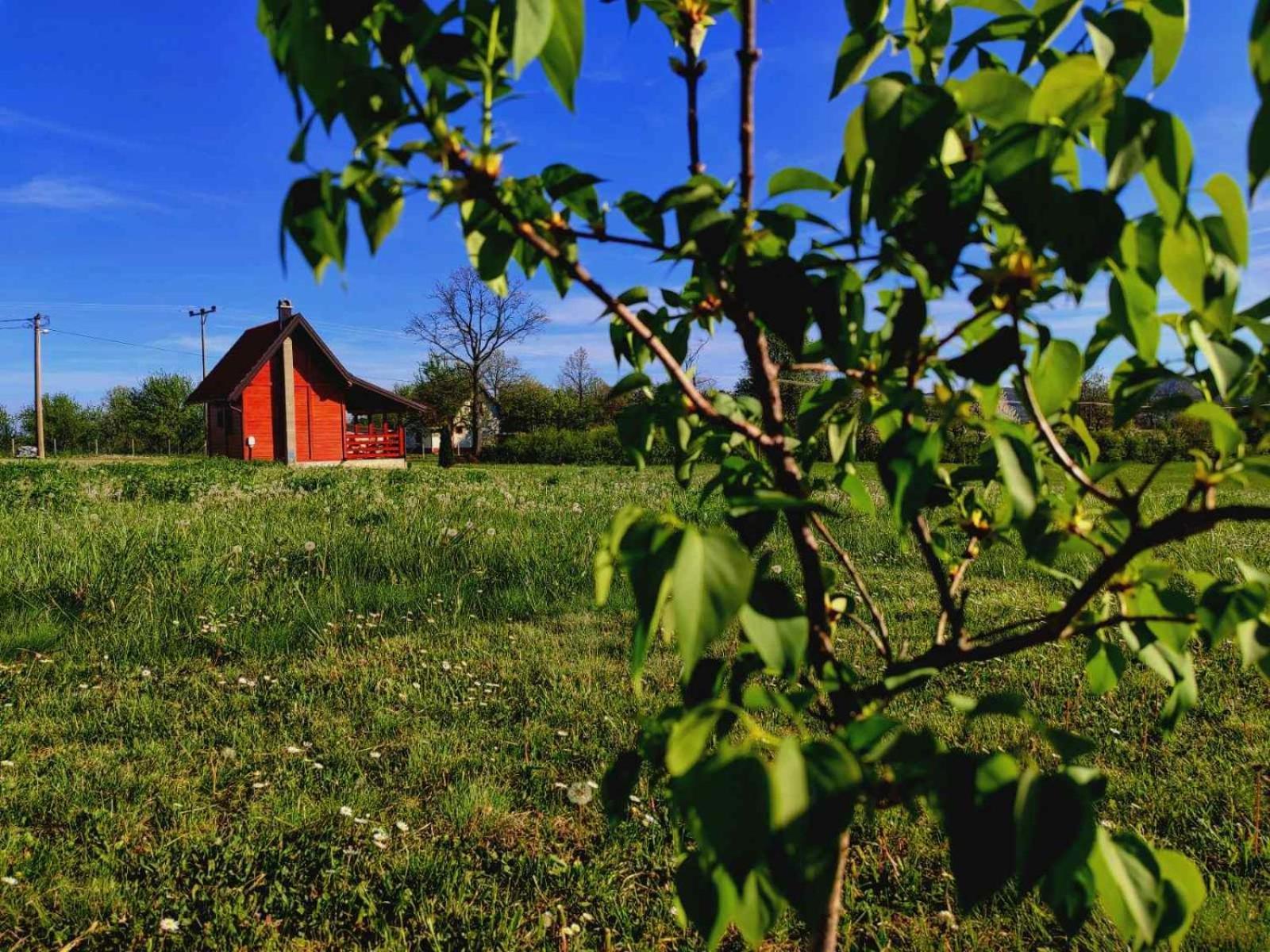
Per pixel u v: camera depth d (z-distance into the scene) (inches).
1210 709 155.1
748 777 25.0
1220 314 30.8
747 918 32.5
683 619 24.2
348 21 28.0
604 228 36.5
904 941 91.4
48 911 96.1
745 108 36.9
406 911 97.5
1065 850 26.1
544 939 92.4
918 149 27.2
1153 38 32.0
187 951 90.4
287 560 268.5
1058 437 49.6
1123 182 26.4
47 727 149.9
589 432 1834.4
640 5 40.4
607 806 40.7
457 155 29.8
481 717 156.4
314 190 28.8
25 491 472.7
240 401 1237.1
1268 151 22.1
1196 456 32.2
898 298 39.3
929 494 49.2
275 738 146.3
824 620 38.7
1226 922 91.0
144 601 219.9
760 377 37.5
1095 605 52.7
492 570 271.3
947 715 151.7
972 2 35.7
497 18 28.7
